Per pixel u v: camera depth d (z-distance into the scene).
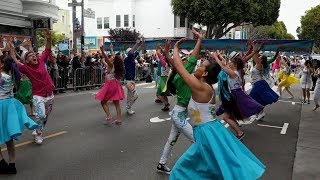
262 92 10.43
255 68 10.40
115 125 9.84
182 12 37.00
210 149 4.04
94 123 10.00
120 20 49.94
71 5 24.69
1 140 5.69
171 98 15.54
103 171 6.18
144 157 7.01
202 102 4.15
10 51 7.21
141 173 6.12
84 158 6.85
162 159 6.14
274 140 8.70
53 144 7.75
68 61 18.09
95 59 20.84
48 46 7.55
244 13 36.00
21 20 20.44
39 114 7.50
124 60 11.32
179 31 47.22
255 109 7.86
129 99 11.54
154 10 48.34
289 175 6.18
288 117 11.90
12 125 5.71
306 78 15.39
